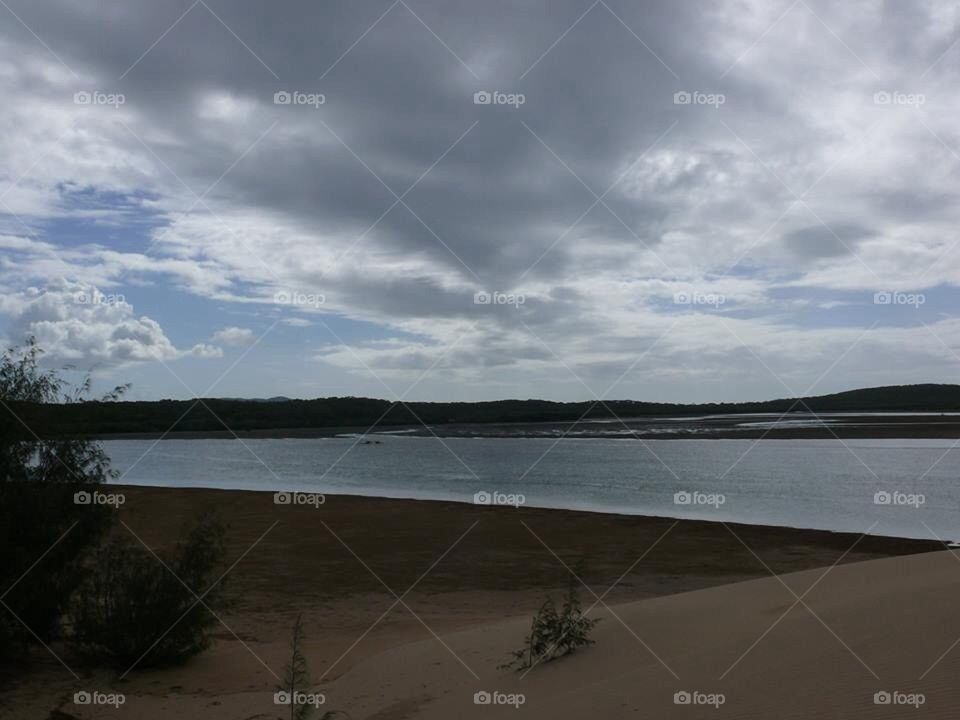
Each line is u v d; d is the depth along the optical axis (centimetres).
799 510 3347
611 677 977
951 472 4650
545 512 3334
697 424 11350
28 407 1243
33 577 1207
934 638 863
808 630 990
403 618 1669
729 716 773
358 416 13375
